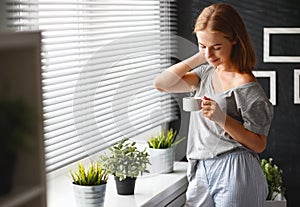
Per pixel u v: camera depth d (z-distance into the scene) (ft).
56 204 8.12
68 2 8.45
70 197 8.48
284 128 11.18
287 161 11.23
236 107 8.29
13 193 2.60
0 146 2.55
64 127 8.33
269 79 11.12
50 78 7.91
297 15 10.93
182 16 11.57
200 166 8.75
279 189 10.17
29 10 6.85
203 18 7.98
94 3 9.12
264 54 11.10
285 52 11.05
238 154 8.39
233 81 8.32
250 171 8.34
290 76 11.07
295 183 11.25
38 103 2.71
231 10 8.10
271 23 11.05
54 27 8.77
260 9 11.07
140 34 8.39
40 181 2.73
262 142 8.21
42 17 7.74
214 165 8.54
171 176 10.04
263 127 8.16
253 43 11.16
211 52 8.01
